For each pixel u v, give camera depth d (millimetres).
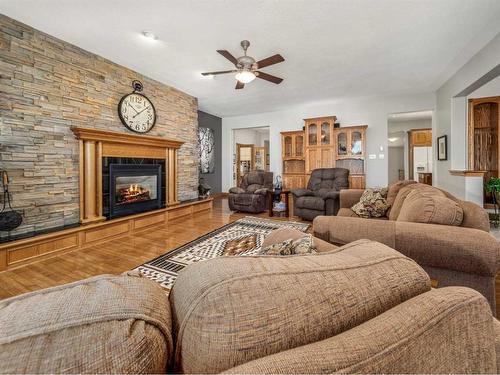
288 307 380
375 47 3014
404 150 7926
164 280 2094
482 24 2547
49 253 2533
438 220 1339
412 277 506
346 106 5773
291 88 4633
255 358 351
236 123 7316
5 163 2371
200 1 2164
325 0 2164
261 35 2715
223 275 413
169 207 4156
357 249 579
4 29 2342
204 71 3695
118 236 3256
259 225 3967
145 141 3746
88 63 3066
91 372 304
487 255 1104
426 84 4492
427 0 2180
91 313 349
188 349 376
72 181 2920
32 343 306
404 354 343
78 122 2971
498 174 4254
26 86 2502
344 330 406
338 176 4645
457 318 408
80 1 2156
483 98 4141
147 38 2768
